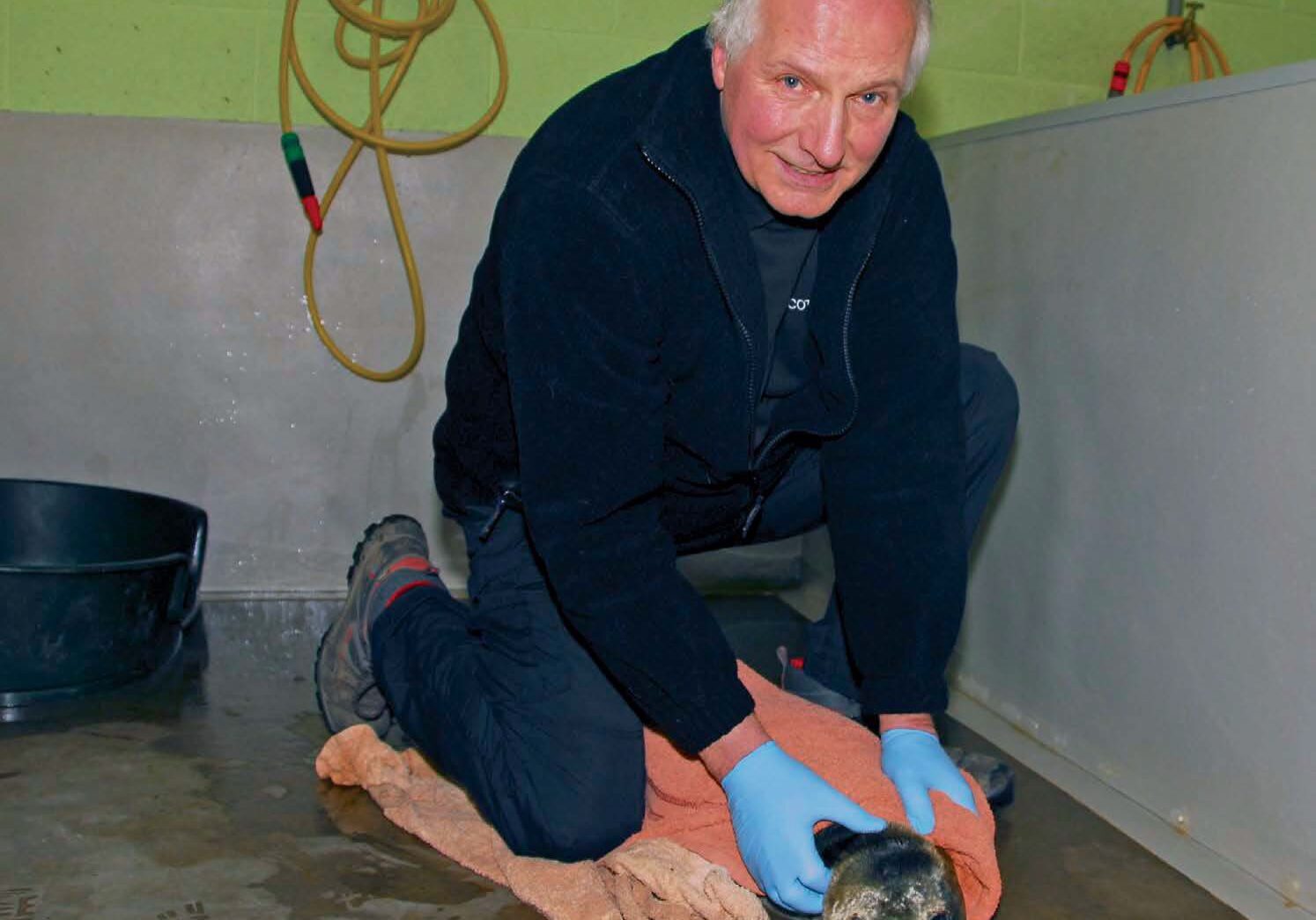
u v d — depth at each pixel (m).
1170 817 1.57
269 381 2.37
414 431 2.43
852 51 1.02
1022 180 1.87
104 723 1.79
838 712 1.54
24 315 2.28
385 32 2.31
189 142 2.29
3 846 1.42
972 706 1.99
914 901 1.10
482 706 1.43
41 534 2.18
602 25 2.44
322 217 2.34
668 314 1.18
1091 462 1.72
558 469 1.16
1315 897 1.34
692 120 1.14
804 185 1.10
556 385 1.14
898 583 1.32
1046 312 1.81
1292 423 1.37
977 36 2.56
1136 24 2.62
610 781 1.38
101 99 2.28
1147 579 1.61
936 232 1.32
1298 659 1.36
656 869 1.25
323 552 2.43
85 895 1.33
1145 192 1.60
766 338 1.24
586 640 1.24
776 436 1.35
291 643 2.17
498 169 2.40
